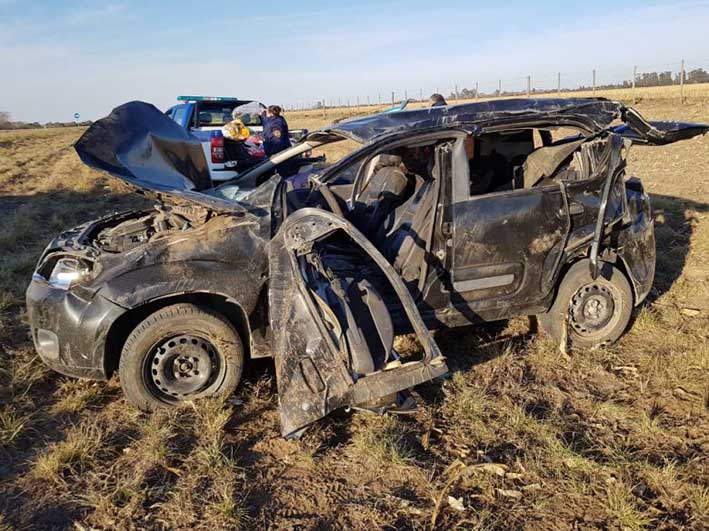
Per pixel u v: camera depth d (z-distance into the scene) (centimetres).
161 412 379
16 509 301
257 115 1123
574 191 440
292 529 287
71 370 383
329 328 341
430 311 417
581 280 454
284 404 337
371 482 321
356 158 400
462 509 294
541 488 308
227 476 321
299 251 351
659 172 1323
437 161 407
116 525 289
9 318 537
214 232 386
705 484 307
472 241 415
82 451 338
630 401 396
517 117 417
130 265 373
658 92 3666
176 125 508
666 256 688
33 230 912
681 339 473
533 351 470
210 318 381
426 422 373
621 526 279
